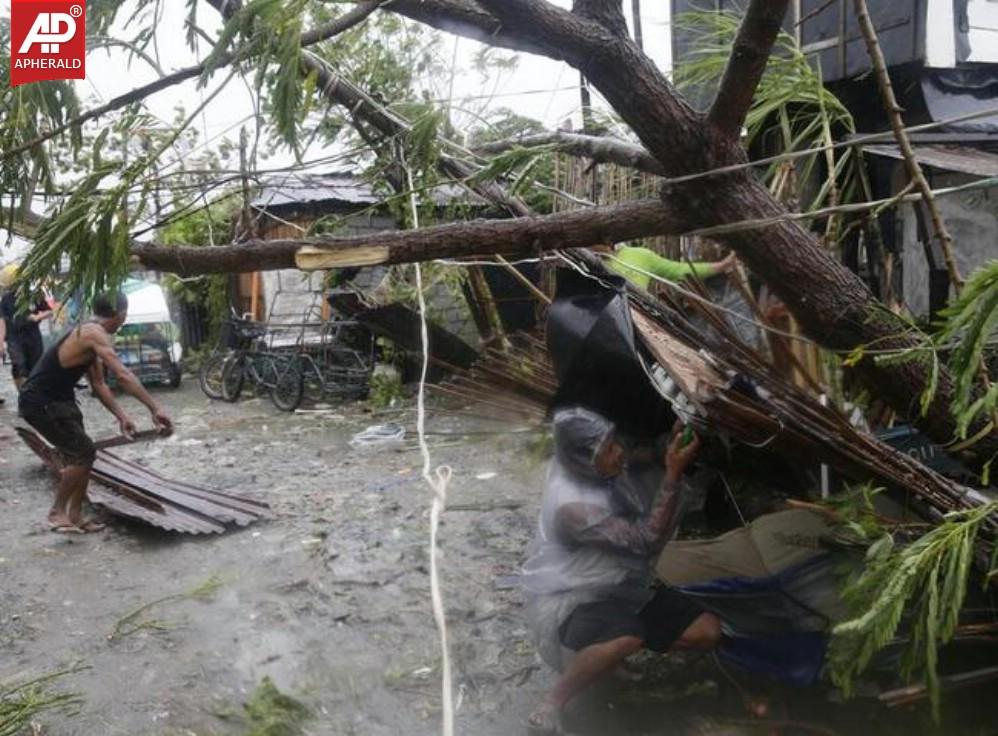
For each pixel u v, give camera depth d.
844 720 3.29
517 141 3.85
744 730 3.30
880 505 3.12
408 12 2.86
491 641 4.03
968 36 6.70
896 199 2.42
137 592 4.71
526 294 6.47
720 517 4.55
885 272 4.91
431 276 5.90
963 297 1.76
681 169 2.81
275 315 10.98
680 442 3.21
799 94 3.64
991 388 1.82
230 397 10.44
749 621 3.35
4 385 12.30
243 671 3.85
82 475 5.61
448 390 4.41
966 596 3.02
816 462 3.27
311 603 4.47
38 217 3.05
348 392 10.04
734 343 3.23
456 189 4.09
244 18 2.36
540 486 6.15
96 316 5.50
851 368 3.09
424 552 5.04
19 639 4.20
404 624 4.22
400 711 3.54
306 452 7.77
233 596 4.61
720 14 4.03
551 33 2.67
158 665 3.91
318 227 4.08
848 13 7.01
